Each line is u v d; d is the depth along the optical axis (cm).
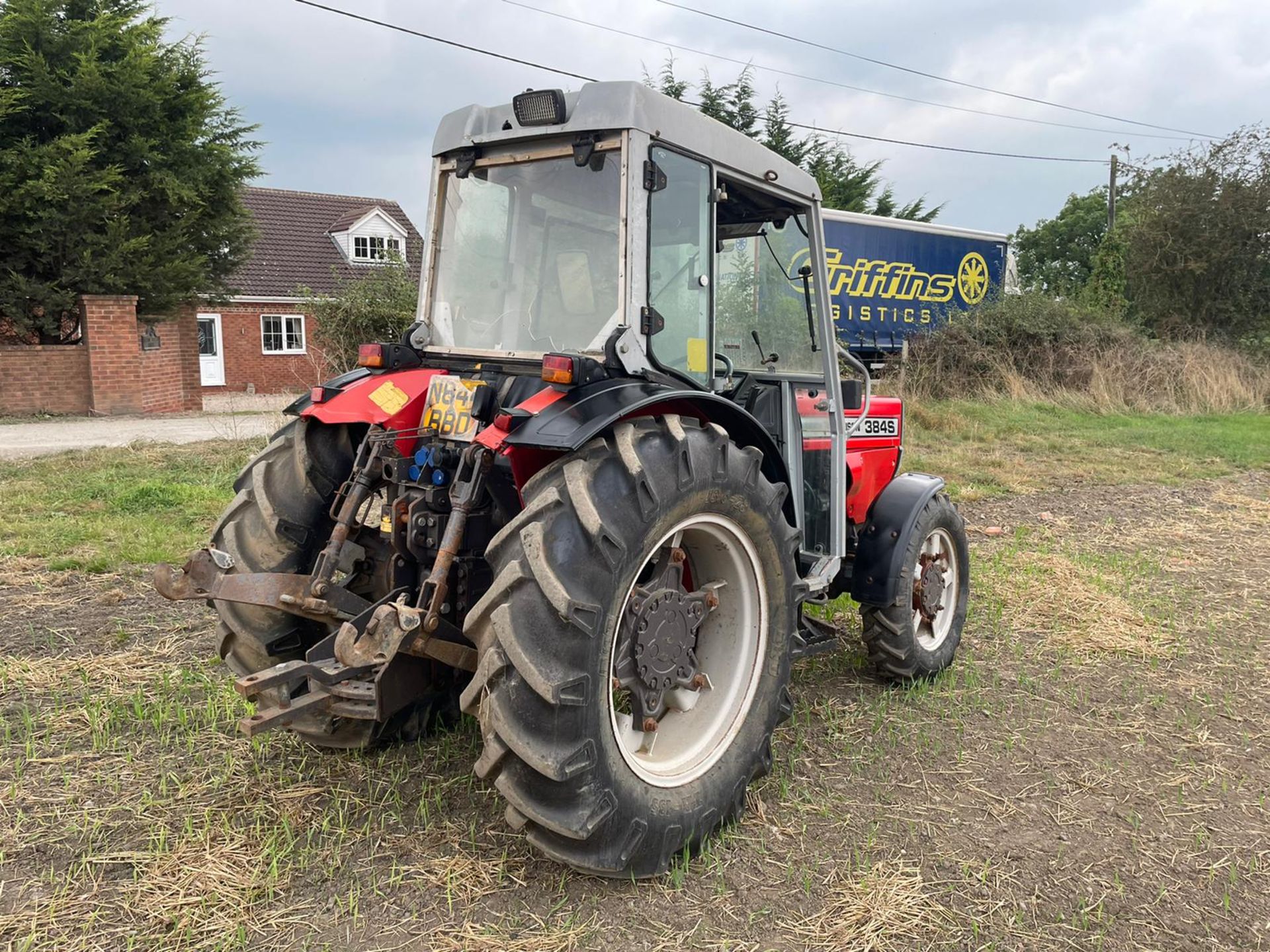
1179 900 262
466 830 279
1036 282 1878
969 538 727
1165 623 523
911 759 344
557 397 259
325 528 308
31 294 1359
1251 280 2083
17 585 504
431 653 263
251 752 323
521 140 297
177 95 1506
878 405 477
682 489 261
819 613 504
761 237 361
